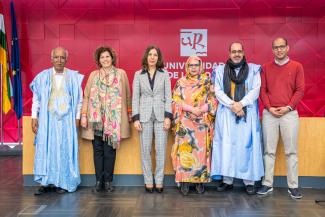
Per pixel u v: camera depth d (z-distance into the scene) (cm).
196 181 428
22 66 700
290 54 692
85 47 698
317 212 370
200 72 435
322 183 459
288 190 444
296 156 423
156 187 438
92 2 694
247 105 422
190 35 692
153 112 427
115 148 438
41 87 439
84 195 429
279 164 460
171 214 364
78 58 700
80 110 444
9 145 715
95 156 441
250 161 423
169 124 424
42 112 436
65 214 365
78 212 370
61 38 699
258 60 692
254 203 399
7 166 605
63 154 435
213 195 430
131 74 699
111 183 450
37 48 698
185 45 693
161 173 436
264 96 428
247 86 427
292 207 385
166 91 429
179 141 429
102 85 432
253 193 432
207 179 429
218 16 690
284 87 420
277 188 458
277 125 425
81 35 698
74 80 444
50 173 435
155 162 451
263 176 437
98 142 439
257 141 425
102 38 698
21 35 697
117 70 442
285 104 420
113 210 376
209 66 694
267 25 689
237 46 426
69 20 696
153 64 427
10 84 686
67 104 436
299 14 686
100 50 439
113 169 446
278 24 689
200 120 427
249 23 690
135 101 430
